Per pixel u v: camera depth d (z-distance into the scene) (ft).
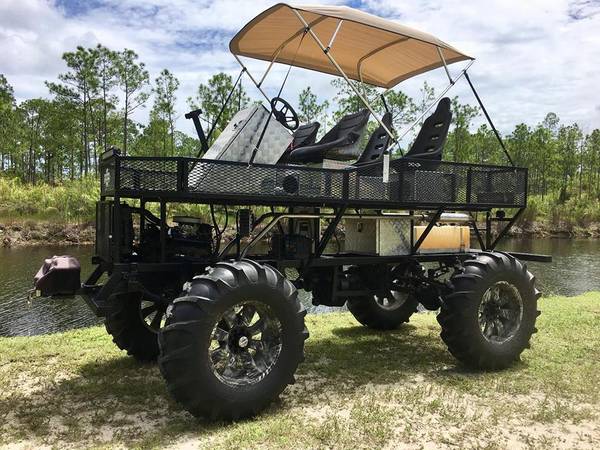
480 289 14.03
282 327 11.10
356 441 9.66
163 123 103.91
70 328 26.63
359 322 19.63
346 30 15.47
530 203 127.03
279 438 9.66
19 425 10.28
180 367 9.94
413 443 9.66
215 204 13.43
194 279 10.67
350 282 15.87
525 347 14.85
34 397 11.86
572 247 91.40
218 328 10.77
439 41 15.21
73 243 70.18
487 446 9.52
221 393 10.22
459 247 16.88
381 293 16.08
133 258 12.80
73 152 140.05
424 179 14.47
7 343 16.47
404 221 15.76
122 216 12.09
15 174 145.89
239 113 14.46
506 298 14.99
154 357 14.58
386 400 11.85
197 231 13.53
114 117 119.24
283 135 13.80
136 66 109.50
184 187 11.07
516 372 14.07
